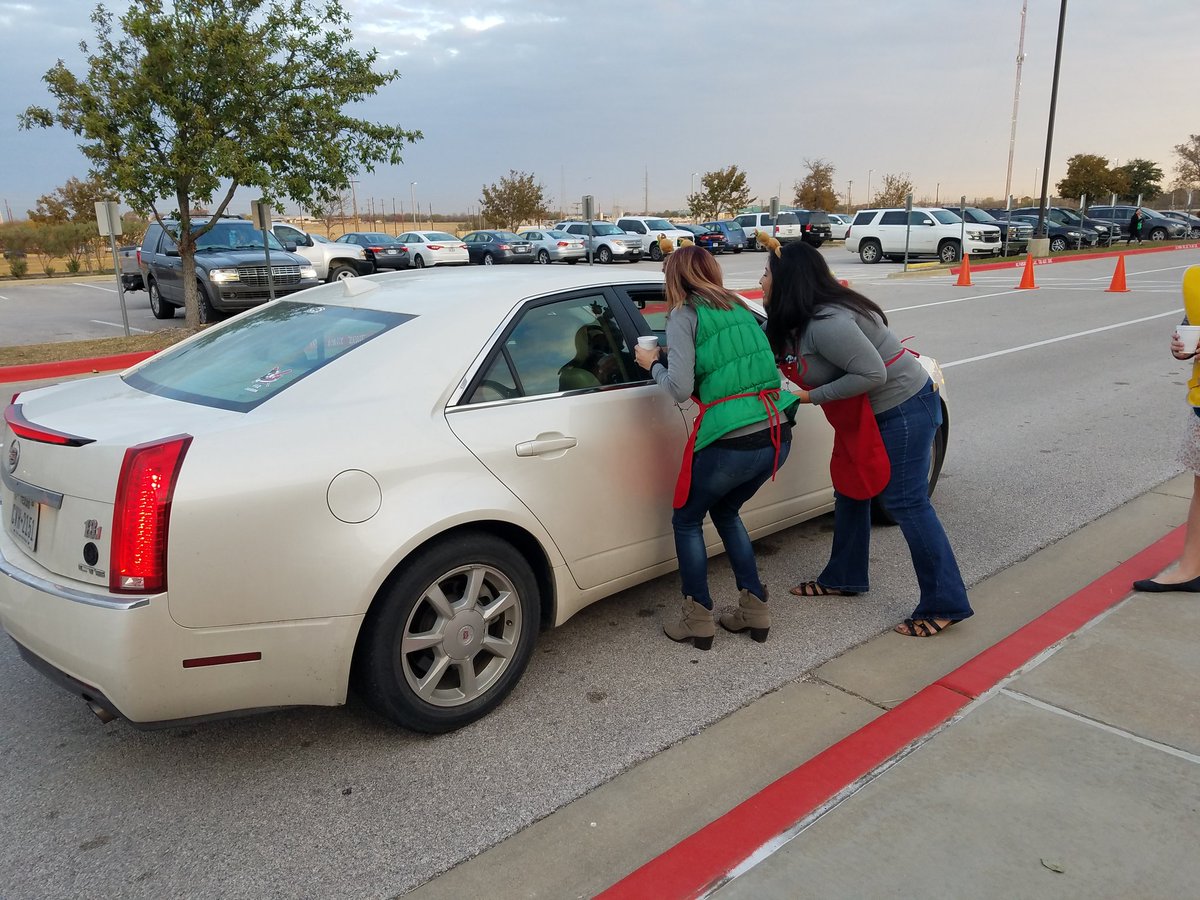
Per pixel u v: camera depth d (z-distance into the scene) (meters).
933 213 28.88
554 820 2.76
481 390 3.30
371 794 2.91
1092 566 4.60
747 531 4.35
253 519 2.70
